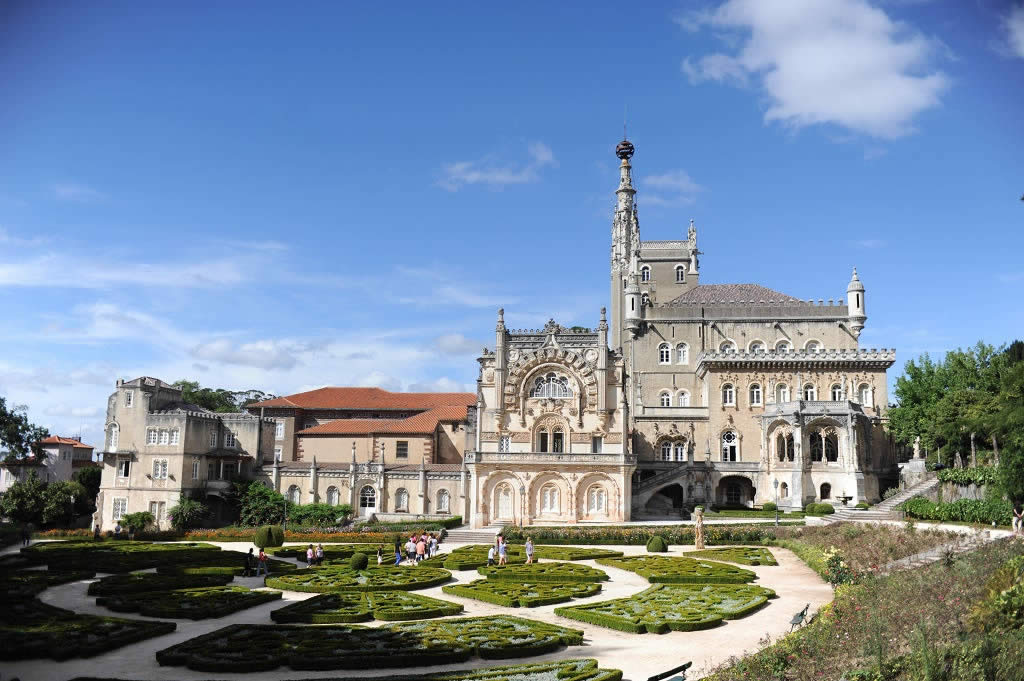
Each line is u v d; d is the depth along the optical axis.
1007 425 58.81
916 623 28.03
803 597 48.59
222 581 52.59
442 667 32.22
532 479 95.25
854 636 29.31
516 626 38.50
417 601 44.38
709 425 113.06
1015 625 26.11
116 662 32.69
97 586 48.81
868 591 37.03
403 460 115.56
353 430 118.56
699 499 101.69
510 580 54.09
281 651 33.06
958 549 47.84
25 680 29.78
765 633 38.56
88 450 154.00
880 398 111.50
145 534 83.00
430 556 66.88
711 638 37.50
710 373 114.19
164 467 100.00
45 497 99.25
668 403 120.12
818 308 120.56
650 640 37.03
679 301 127.62
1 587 48.84
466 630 37.41
